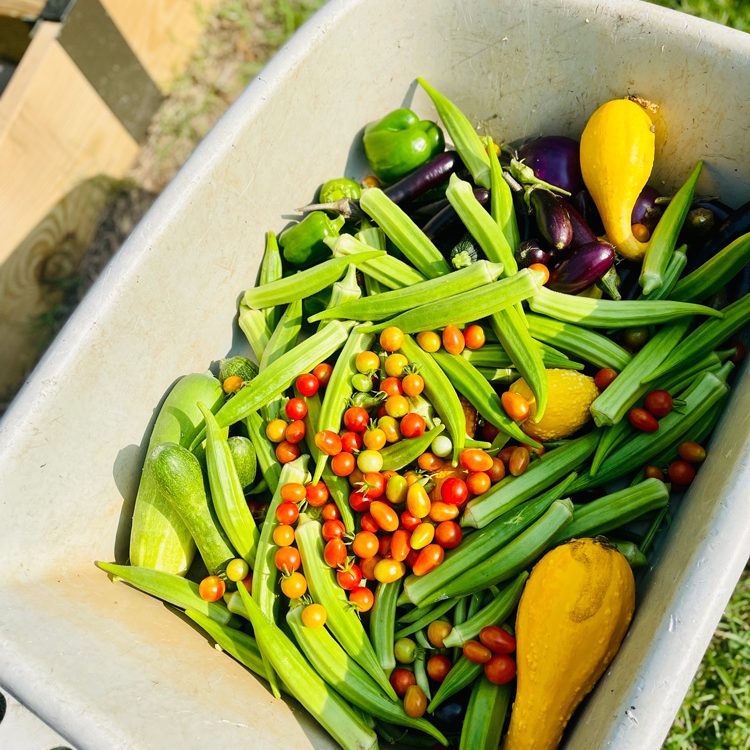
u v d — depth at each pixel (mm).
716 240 939
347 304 971
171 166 1450
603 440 904
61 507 887
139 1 1357
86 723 727
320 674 865
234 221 983
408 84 1062
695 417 892
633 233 958
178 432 939
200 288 977
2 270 1294
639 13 908
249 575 911
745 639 1066
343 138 1060
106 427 917
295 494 896
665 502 868
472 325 950
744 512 722
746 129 907
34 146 1281
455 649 877
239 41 1505
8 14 1323
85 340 878
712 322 911
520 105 1040
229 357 1040
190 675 822
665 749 1043
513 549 864
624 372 912
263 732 794
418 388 921
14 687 746
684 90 925
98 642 805
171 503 902
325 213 1041
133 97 1417
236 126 935
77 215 1378
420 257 982
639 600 837
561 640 786
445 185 1032
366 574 890
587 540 829
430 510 877
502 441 931
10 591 824
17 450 844
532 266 921
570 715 795
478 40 1001
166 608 918
